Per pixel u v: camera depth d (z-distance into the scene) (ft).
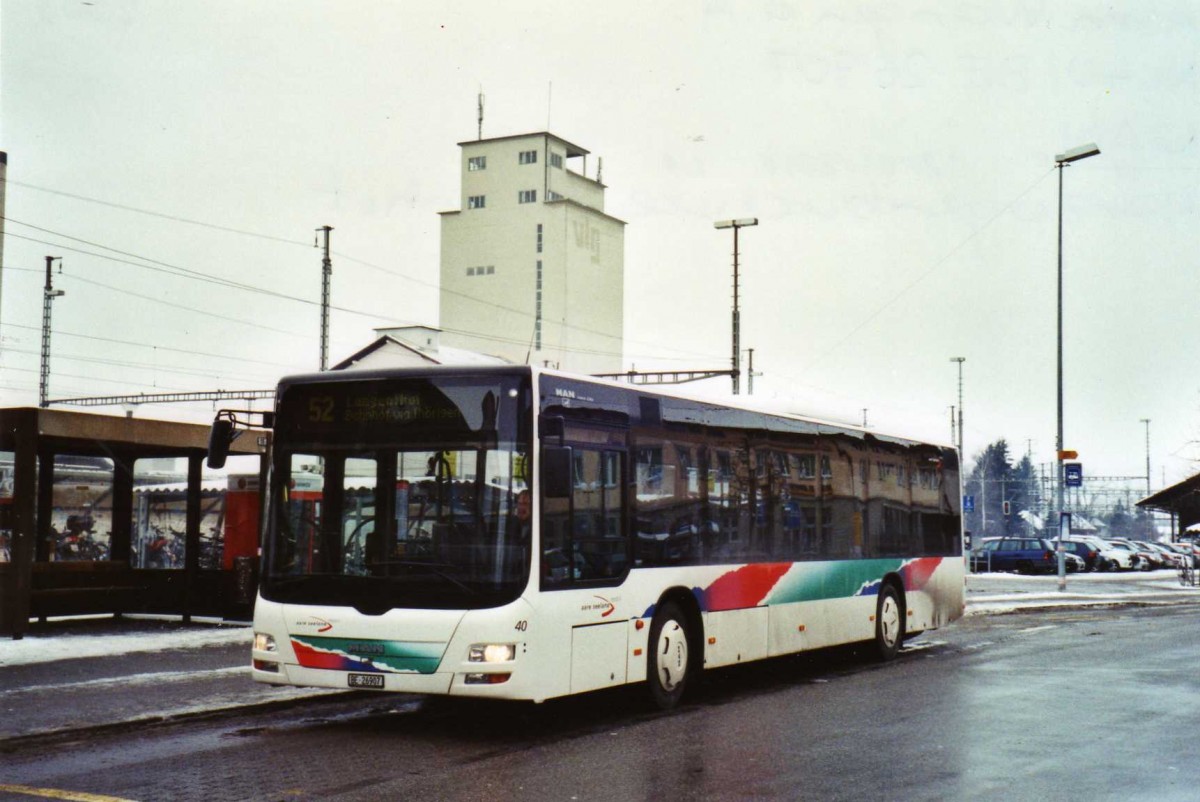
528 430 34.17
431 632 33.27
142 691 41.55
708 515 43.24
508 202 383.65
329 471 35.29
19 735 33.60
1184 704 41.55
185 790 27.58
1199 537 184.55
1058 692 44.83
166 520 76.74
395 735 35.37
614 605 37.42
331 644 34.30
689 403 42.70
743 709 40.88
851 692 45.47
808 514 50.49
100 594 64.39
